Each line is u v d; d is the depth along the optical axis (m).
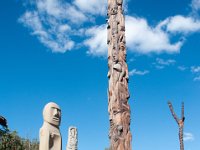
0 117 30.75
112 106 19.83
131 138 19.30
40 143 11.27
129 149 18.92
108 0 22.95
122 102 19.81
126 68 20.98
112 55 21.17
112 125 19.45
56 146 11.49
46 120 11.58
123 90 20.17
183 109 27.19
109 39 21.86
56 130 11.65
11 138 32.16
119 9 22.42
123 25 22.09
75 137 26.25
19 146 32.97
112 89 20.28
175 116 27.31
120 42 21.50
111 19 22.20
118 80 20.38
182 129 26.70
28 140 42.44
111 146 19.06
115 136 19.02
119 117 19.39
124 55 21.31
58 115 11.84
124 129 19.20
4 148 31.19
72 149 25.75
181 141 26.31
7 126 31.83
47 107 11.73
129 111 19.94
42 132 11.37
